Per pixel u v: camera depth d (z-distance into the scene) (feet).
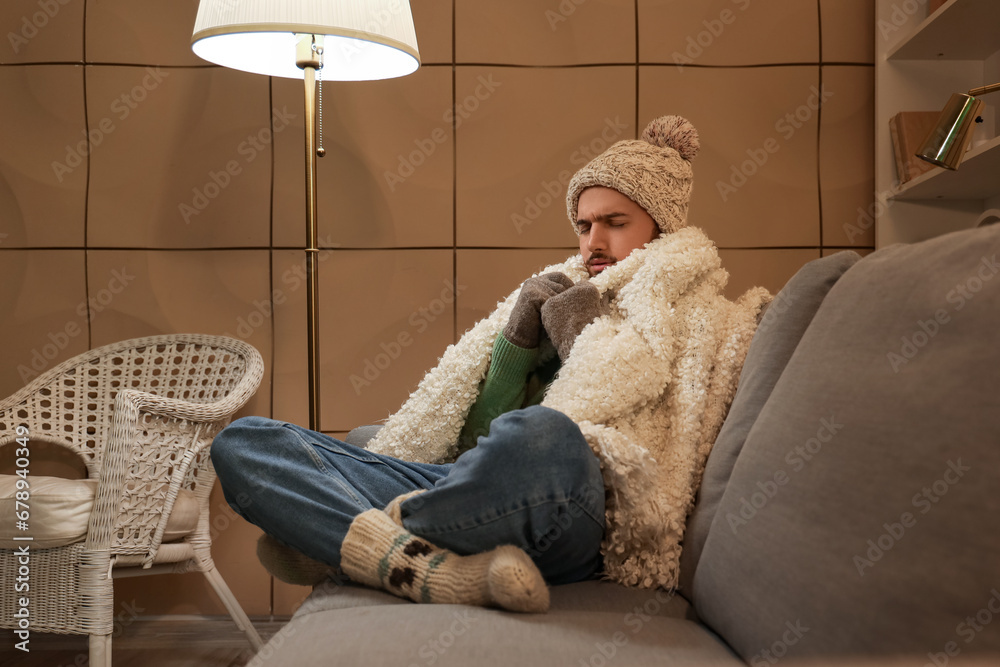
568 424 2.94
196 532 6.23
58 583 5.12
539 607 2.71
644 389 3.57
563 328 3.98
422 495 3.11
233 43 6.10
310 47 6.02
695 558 3.13
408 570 3.00
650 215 4.66
